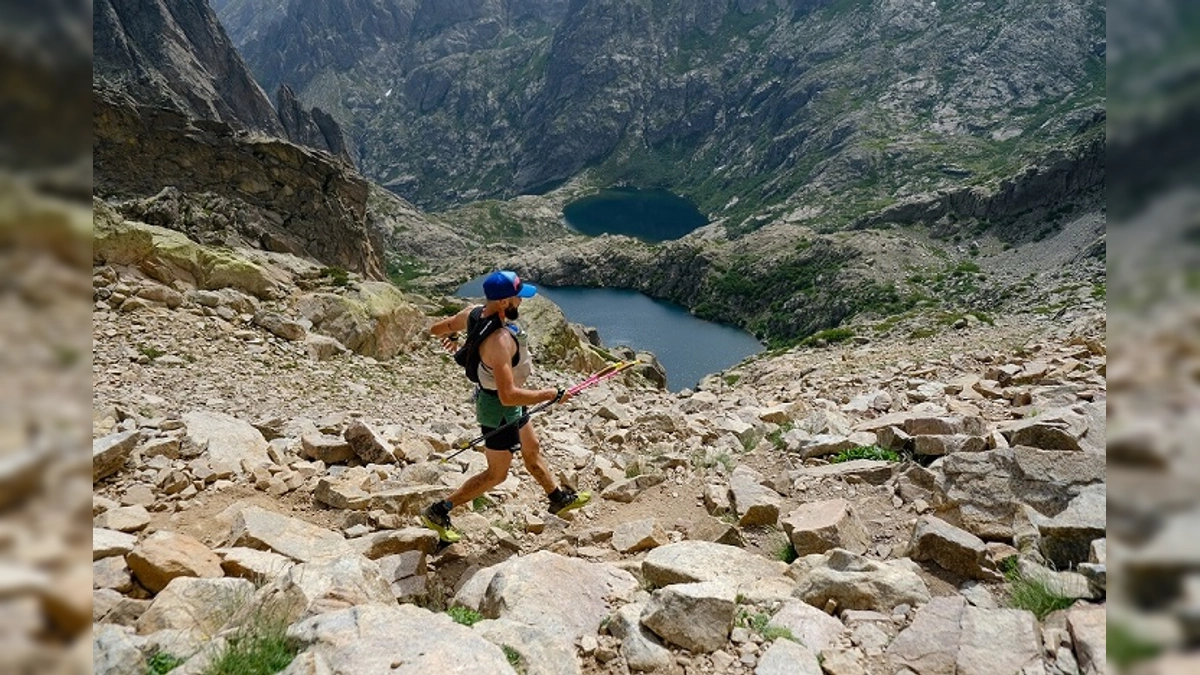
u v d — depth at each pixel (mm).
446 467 8703
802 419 10961
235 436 8570
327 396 15367
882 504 7375
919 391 12375
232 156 52250
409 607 4066
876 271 142250
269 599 4293
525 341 6043
